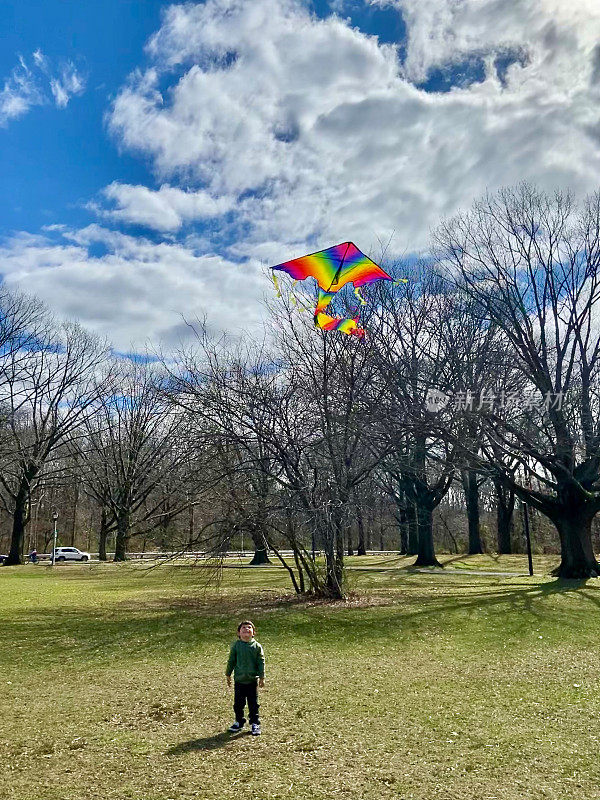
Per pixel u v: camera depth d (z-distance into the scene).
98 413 50.84
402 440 23.69
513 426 24.89
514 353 26.09
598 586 23.17
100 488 51.53
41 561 56.22
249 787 7.14
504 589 23.58
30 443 51.53
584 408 25.59
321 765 7.76
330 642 15.48
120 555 47.78
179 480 20.70
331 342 20.80
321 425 20.38
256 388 20.73
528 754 8.07
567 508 26.48
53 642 15.44
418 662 13.52
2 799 6.90
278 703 10.43
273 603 20.34
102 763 7.90
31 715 9.96
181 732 9.07
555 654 14.23
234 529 19.86
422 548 39.44
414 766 7.71
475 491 48.75
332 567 21.05
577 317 26.27
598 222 26.47
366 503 21.75
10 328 42.78
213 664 13.45
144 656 14.20
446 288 28.70
